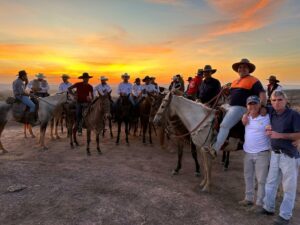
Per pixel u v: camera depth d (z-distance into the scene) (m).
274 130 4.75
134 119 11.74
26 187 5.75
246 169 5.50
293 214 5.32
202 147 6.21
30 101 9.95
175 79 10.62
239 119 5.68
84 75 10.92
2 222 4.56
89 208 5.00
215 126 5.96
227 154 7.97
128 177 6.64
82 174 6.76
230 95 5.90
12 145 10.80
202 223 4.79
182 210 5.15
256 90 5.51
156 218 4.83
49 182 6.06
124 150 10.27
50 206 5.06
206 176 6.56
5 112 9.60
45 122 10.26
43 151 9.84
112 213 4.88
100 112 9.15
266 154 5.16
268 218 5.08
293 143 4.59
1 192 5.49
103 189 5.86
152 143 11.54
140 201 5.36
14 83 9.87
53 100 10.54
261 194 5.27
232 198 5.99
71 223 4.55
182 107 6.49
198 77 10.83
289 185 4.70
